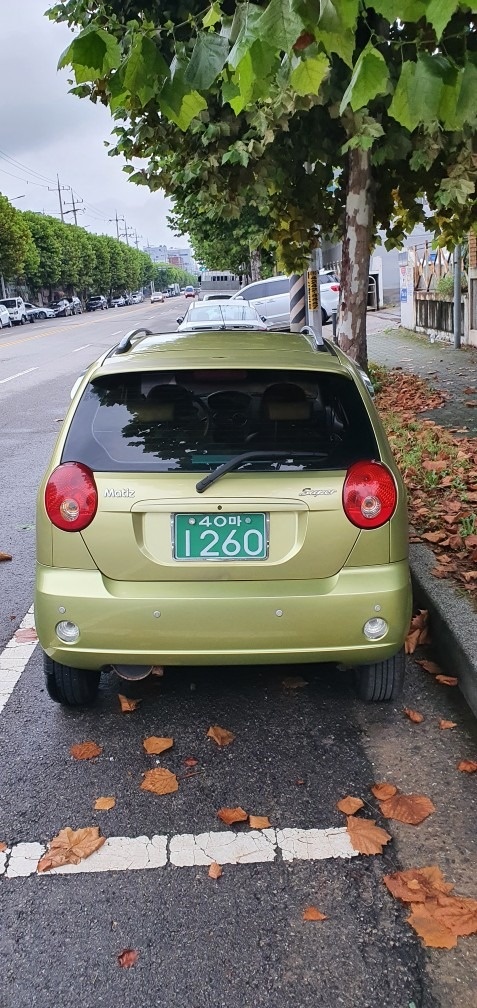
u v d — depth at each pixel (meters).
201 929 2.61
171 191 9.59
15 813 3.20
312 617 3.33
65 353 25.61
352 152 9.05
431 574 4.93
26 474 9.09
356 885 2.78
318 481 3.33
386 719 3.81
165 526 3.32
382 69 2.21
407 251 23.05
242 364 3.52
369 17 5.53
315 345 4.04
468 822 3.09
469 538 5.38
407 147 7.70
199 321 15.87
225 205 9.13
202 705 3.98
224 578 3.33
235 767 3.46
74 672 3.74
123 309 86.62
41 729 3.81
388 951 2.51
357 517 3.32
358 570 3.37
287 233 10.56
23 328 49.56
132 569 3.34
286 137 8.55
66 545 3.37
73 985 2.42
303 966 2.46
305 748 3.58
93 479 3.35
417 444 8.17
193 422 3.45
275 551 3.33
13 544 6.67
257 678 4.23
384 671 3.74
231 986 2.40
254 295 23.20
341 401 3.52
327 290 24.75
